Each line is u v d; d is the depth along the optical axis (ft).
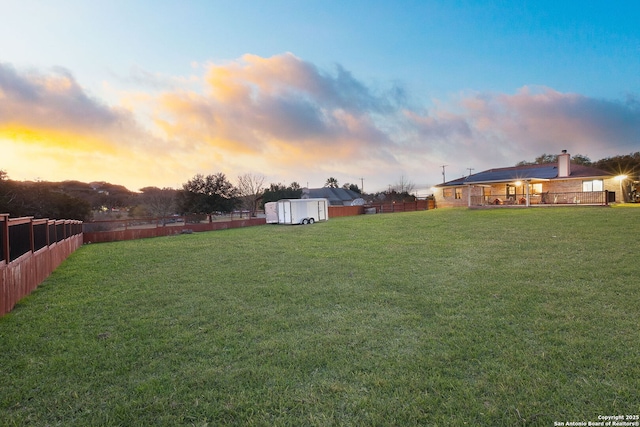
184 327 12.91
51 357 10.37
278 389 8.30
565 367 8.90
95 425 7.00
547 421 6.78
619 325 11.59
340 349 10.51
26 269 18.69
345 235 43.37
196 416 7.25
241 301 16.26
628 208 57.31
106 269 26.04
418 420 6.95
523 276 18.92
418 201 115.03
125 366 9.65
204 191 121.29
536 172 89.20
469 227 43.73
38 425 7.02
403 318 13.21
